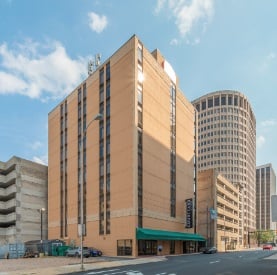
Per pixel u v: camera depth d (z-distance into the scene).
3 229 77.94
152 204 53.97
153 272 22.88
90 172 59.84
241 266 28.52
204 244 76.19
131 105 52.25
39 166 82.56
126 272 23.02
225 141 171.00
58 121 75.00
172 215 61.53
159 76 61.41
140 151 52.12
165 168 60.44
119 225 50.75
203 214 95.12
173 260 38.09
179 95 70.94
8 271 23.92
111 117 56.50
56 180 72.88
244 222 161.25
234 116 174.75
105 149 56.75
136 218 48.56
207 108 179.25
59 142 73.56
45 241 56.72
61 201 69.56
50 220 73.19
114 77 57.19
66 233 65.75
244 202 165.88
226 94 177.25
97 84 61.56
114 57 57.94
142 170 52.06
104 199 55.06
